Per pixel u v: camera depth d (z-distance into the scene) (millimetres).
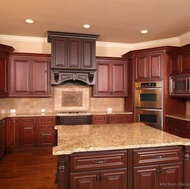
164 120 4094
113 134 2105
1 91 3875
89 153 1668
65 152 1561
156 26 3709
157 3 2746
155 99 4180
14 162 3510
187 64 3574
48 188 2596
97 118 4336
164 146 1817
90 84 4367
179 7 2871
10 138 3998
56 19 3365
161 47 4082
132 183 1751
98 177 1680
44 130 4148
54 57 4039
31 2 2729
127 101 4816
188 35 4113
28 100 4590
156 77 4156
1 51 3871
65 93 4816
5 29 3910
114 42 4883
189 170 1844
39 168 3258
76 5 2822
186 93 3598
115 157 1717
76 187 1636
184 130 3461
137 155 1760
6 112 4457
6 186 2641
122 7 2877
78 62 4145
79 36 4137
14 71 4215
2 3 2754
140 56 4336
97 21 3461
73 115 4215
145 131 2262
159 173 1806
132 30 3941
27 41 4527
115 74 4691
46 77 4363
